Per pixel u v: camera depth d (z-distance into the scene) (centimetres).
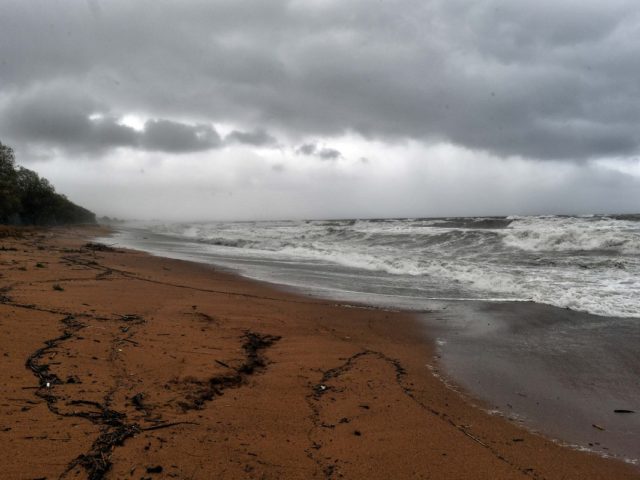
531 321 797
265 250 2486
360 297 1041
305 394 439
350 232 3300
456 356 612
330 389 459
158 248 2516
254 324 707
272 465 299
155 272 1281
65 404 344
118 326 591
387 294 1088
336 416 394
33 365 412
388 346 649
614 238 1802
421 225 4338
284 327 711
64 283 891
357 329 742
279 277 1367
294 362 538
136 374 430
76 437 297
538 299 974
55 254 1516
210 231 4809
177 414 357
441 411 423
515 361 590
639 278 1205
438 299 1025
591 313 834
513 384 508
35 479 245
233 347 568
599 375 534
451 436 370
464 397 468
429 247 2322
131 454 286
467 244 2278
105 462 271
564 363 578
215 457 298
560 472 321
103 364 442
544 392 485
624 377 526
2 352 432
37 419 314
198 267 1535
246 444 323
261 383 459
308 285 1215
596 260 1544
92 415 332
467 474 310
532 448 358
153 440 308
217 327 662
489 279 1234
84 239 3033
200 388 420
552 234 2022
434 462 324
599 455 351
